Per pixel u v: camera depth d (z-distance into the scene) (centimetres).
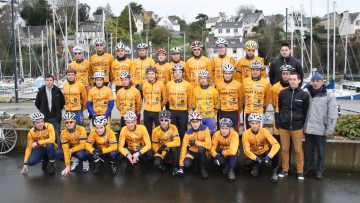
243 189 669
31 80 3938
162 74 915
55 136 819
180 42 7275
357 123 875
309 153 738
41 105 854
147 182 708
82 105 889
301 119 705
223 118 742
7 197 637
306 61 4353
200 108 804
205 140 732
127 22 6531
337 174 761
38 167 816
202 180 719
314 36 5244
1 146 946
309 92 718
